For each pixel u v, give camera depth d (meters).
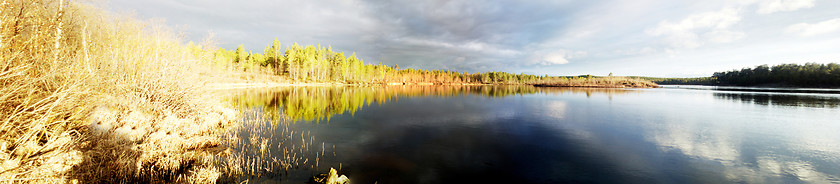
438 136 15.68
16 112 6.08
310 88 62.91
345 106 30.12
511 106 32.03
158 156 8.88
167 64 14.41
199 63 16.03
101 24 12.89
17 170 5.29
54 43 8.50
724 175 10.20
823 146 14.23
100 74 11.07
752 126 19.89
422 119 21.88
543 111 27.48
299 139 13.80
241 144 11.96
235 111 18.97
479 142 14.43
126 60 13.04
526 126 19.09
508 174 10.04
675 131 17.83
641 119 22.59
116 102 11.55
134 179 7.48
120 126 10.06
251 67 74.75
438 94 53.66
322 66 92.81
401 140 14.55
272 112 23.62
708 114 25.94
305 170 9.41
